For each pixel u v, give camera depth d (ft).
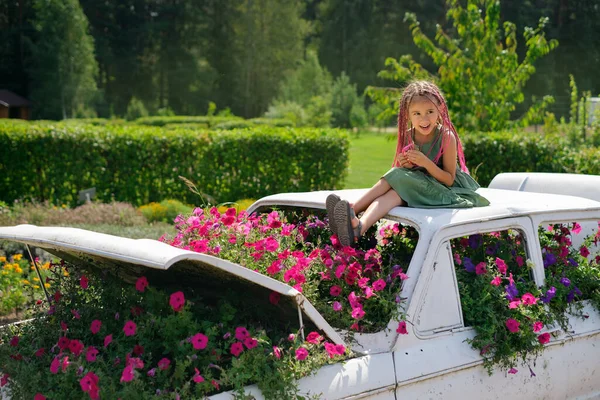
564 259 13.38
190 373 10.02
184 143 46.37
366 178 69.10
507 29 54.95
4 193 45.47
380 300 10.80
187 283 11.23
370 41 256.73
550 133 53.62
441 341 11.04
